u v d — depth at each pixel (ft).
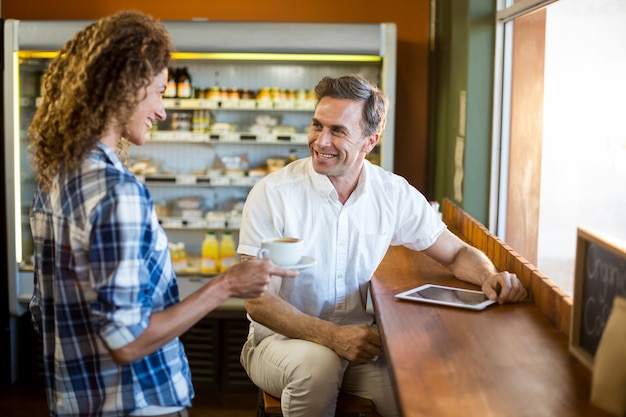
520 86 12.38
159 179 15.29
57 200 5.46
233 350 14.56
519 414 4.70
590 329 5.54
